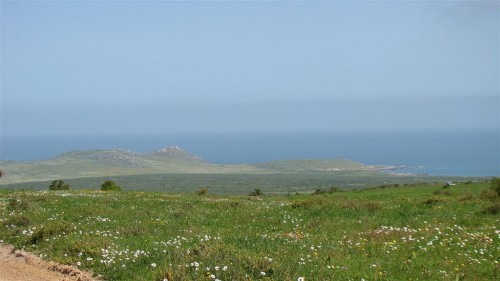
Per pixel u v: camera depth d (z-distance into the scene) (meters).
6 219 23.48
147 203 32.09
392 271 14.09
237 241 17.95
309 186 118.00
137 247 17.28
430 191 52.66
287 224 23.92
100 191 46.59
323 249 16.83
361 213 27.72
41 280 14.12
